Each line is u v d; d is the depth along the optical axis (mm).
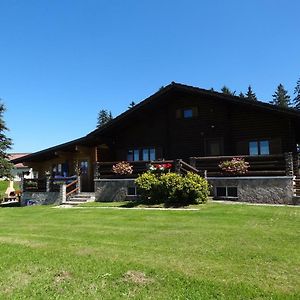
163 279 6418
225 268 6863
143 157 23094
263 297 5578
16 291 6227
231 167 17031
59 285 6414
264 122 19703
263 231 9922
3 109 33719
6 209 20312
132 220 12859
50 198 22688
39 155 26703
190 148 21656
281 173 16266
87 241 9547
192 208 14891
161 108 22766
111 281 6480
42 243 9469
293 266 6891
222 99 19875
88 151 25078
